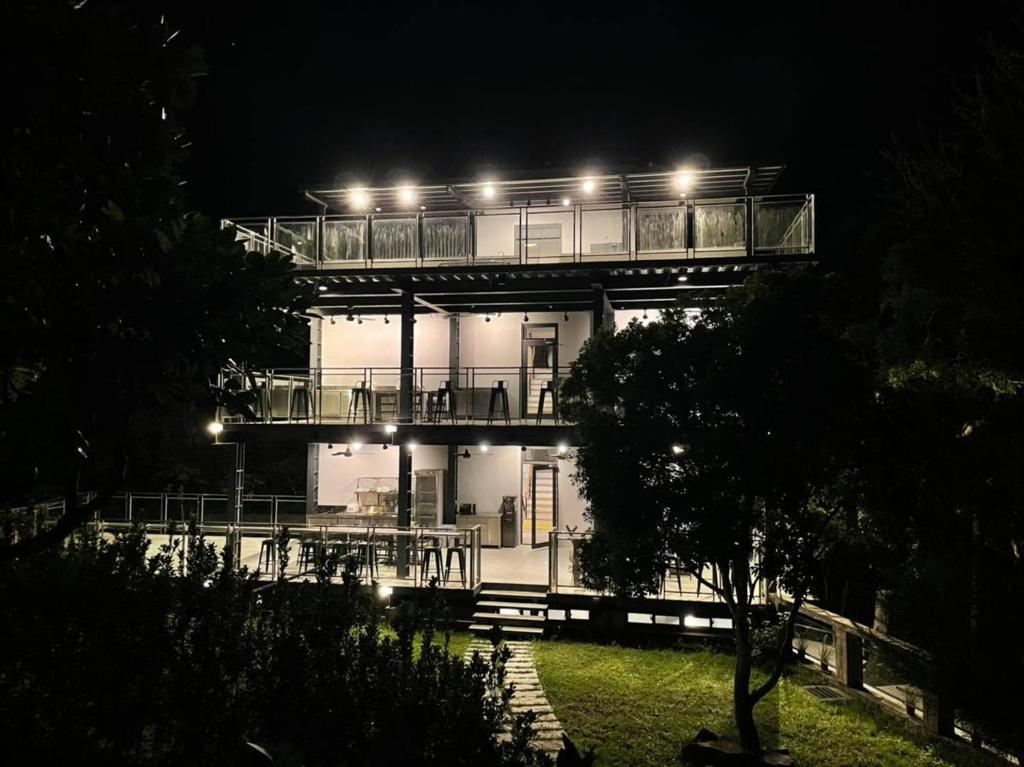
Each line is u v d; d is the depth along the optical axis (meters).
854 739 8.07
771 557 6.96
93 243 3.17
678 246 14.31
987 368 7.34
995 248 7.10
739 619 7.54
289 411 15.58
